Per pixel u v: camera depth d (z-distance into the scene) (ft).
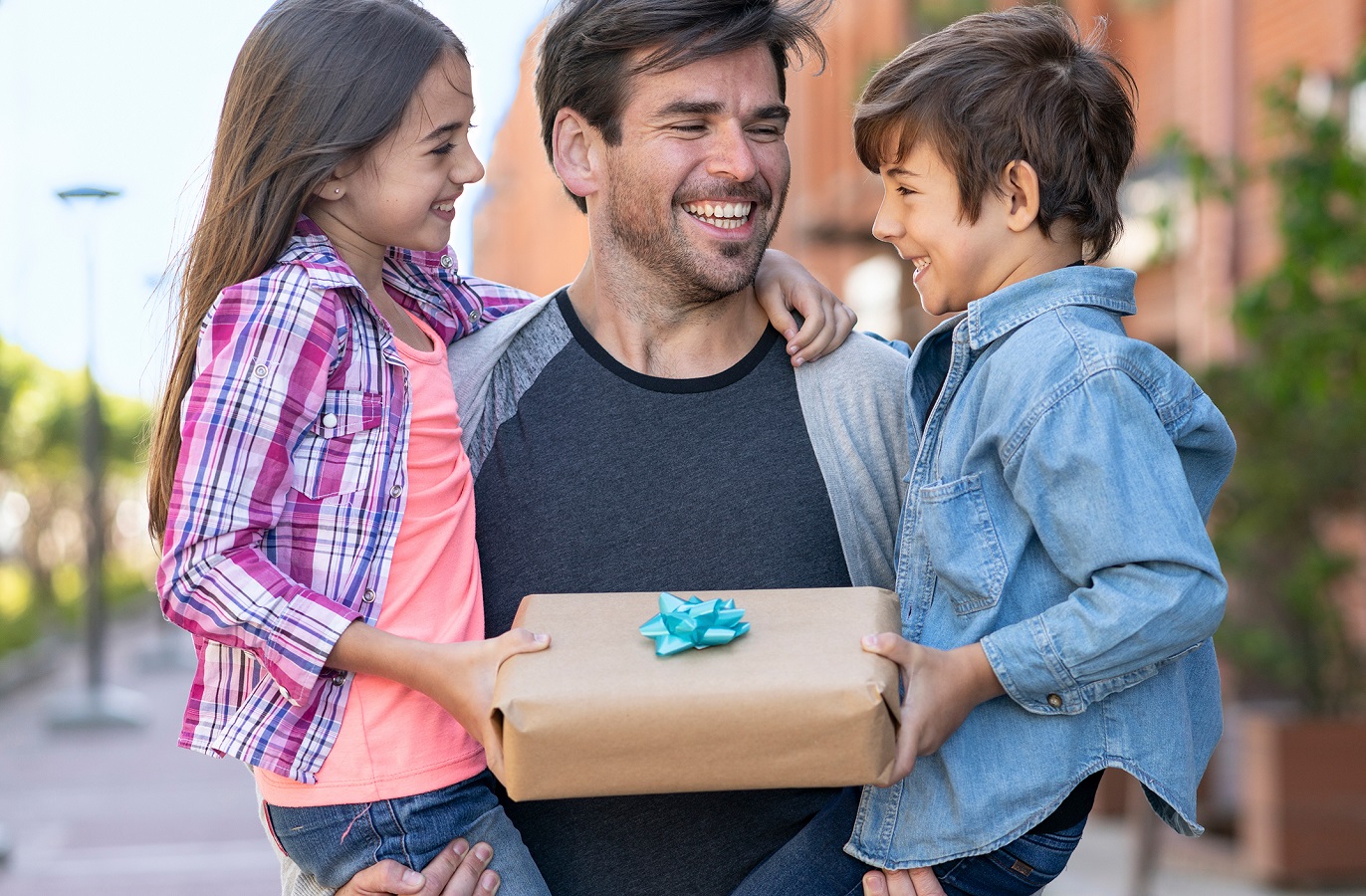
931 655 5.81
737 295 7.40
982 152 6.49
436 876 6.17
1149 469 5.84
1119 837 23.40
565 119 7.41
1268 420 19.22
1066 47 6.72
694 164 6.96
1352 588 23.11
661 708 5.38
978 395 6.42
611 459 7.22
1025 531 6.18
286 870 6.78
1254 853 20.06
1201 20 28.86
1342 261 16.51
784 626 5.90
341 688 6.19
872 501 7.21
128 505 124.06
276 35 6.59
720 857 6.88
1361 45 18.08
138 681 64.95
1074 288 6.36
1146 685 6.22
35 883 23.67
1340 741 19.61
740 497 7.18
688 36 6.81
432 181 6.72
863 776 5.42
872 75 7.06
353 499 6.29
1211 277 27.50
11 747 43.06
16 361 77.51
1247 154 27.12
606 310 7.47
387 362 6.53
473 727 5.72
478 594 6.68
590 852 6.90
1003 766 6.11
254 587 5.90
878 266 40.29
